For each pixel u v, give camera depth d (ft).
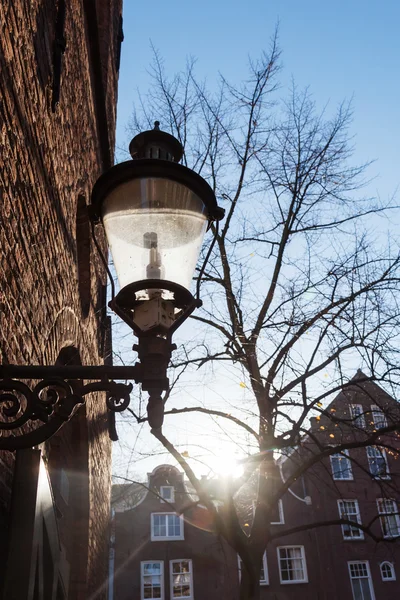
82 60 16.97
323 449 23.32
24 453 8.70
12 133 8.97
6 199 8.64
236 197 26.68
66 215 13.75
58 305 12.53
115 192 7.97
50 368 7.17
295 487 90.58
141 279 7.36
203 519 86.99
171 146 9.15
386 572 85.66
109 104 25.36
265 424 22.93
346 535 86.12
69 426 16.84
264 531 21.91
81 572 16.96
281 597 83.41
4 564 7.92
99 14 25.09
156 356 7.09
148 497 87.45
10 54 8.91
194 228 7.89
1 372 7.12
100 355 20.26
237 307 24.50
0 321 8.25
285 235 26.02
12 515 8.16
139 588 82.23
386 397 25.08
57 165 12.66
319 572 85.25
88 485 17.67
